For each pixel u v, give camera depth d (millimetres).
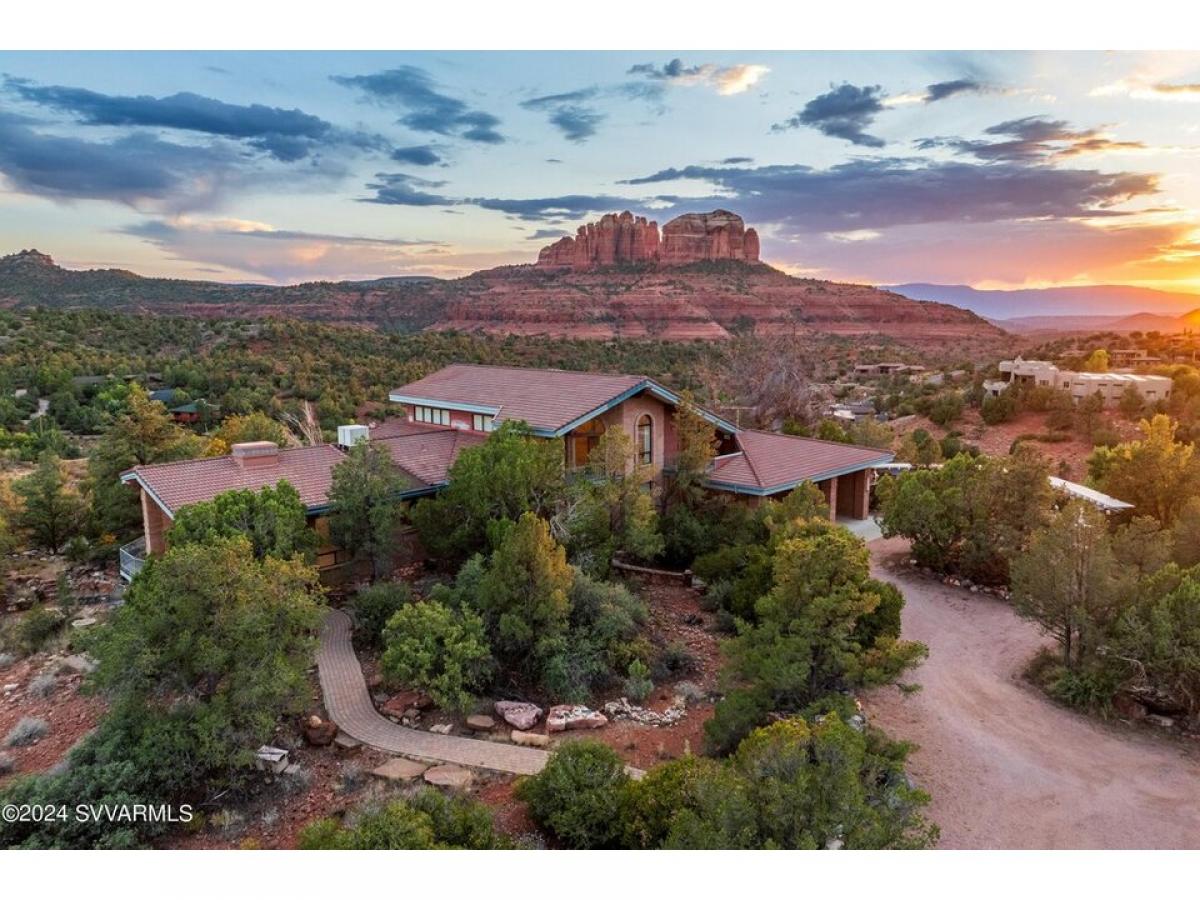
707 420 27297
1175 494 26578
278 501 18469
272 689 12320
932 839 9969
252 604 12883
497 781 13031
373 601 18453
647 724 15320
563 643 16797
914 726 15859
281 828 11898
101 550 25797
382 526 19828
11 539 25141
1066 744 15242
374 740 14234
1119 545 19953
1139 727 15984
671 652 17984
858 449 30297
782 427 41844
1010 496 24062
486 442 22203
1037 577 17859
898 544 29000
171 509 19750
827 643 13812
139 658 12281
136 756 12078
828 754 9773
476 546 21047
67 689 16734
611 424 25719
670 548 24469
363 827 10188
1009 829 12367
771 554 20094
